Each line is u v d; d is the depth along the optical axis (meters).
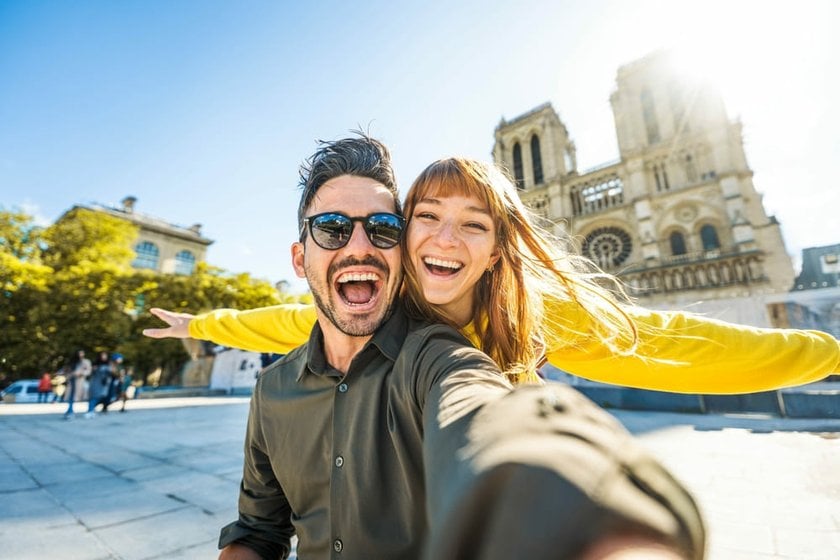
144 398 19.62
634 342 1.53
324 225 1.38
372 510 0.93
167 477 4.97
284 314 2.23
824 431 7.66
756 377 1.52
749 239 34.03
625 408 12.07
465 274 1.50
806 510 3.72
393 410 0.98
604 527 0.29
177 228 48.75
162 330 2.58
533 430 0.46
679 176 40.06
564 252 1.86
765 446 6.54
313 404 1.22
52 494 4.29
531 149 48.03
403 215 1.61
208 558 2.89
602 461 0.37
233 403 15.95
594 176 43.44
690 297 34.59
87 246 28.00
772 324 12.23
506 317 1.61
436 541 0.42
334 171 1.42
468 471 0.43
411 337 1.12
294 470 1.23
